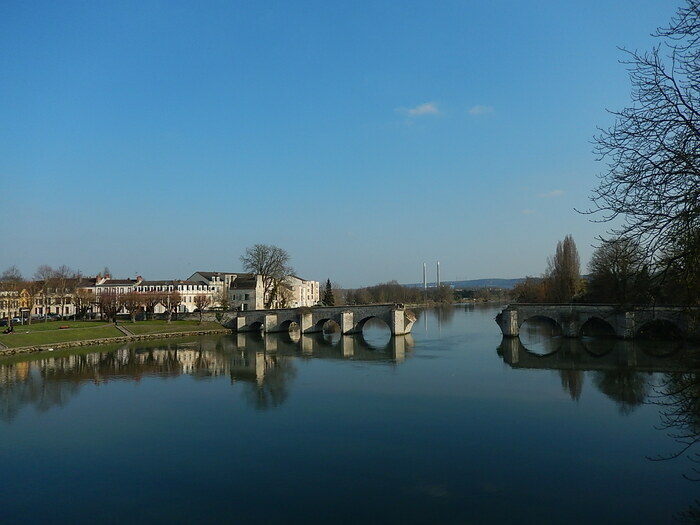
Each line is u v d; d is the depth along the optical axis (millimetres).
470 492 32438
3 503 32562
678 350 83750
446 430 44312
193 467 37594
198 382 68875
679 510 29688
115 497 33062
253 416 50469
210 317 152125
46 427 48312
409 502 31297
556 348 92000
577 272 135875
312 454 39469
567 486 33031
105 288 198375
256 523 29359
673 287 20297
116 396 60969
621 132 20391
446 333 127375
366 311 125812
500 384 62375
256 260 151250
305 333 134000
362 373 72000
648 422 45719
